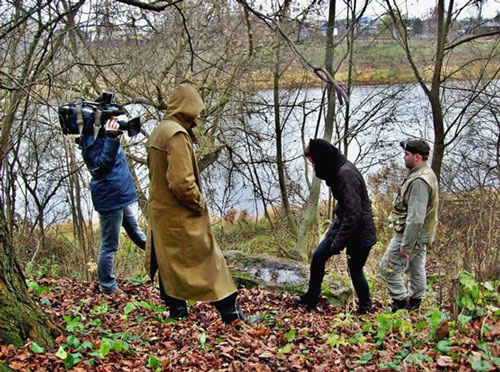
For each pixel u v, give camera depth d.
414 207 5.13
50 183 7.77
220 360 3.71
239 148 11.64
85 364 3.25
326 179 5.02
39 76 6.07
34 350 3.05
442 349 3.41
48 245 7.87
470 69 11.21
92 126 4.73
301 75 11.37
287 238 12.78
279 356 3.79
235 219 12.75
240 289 6.18
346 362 3.57
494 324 3.66
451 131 12.34
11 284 3.31
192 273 4.20
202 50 10.00
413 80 11.08
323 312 5.51
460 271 3.97
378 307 5.85
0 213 3.37
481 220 4.48
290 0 9.16
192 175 4.02
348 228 4.83
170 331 4.27
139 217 10.34
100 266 5.17
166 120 4.15
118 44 8.74
